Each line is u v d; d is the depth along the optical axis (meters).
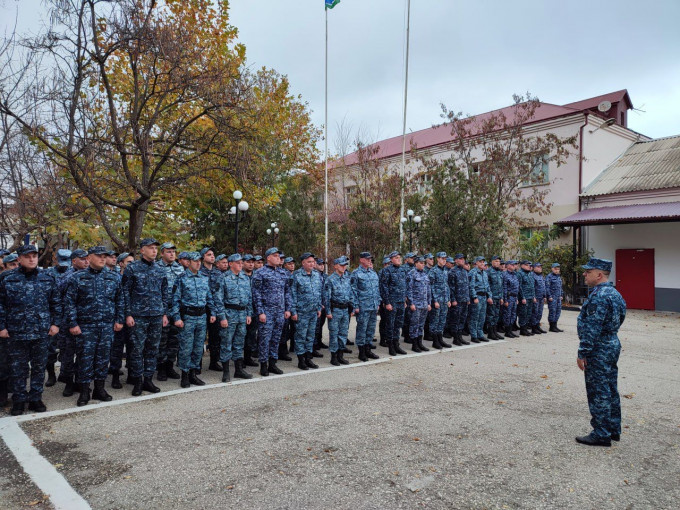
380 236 15.61
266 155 13.73
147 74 10.05
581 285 17.66
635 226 17.62
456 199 14.26
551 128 19.47
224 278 6.89
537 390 6.39
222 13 11.17
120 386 6.40
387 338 9.10
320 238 18.14
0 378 5.50
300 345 7.64
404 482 3.65
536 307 11.52
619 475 3.84
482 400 5.88
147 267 6.11
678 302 16.61
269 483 3.61
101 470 3.80
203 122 11.58
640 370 7.75
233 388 6.39
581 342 4.54
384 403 5.70
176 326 6.49
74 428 4.77
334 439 4.51
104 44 9.42
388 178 19.67
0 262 6.93
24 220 10.51
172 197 12.38
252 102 10.80
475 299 10.13
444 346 9.63
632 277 17.67
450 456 4.16
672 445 4.51
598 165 19.31
